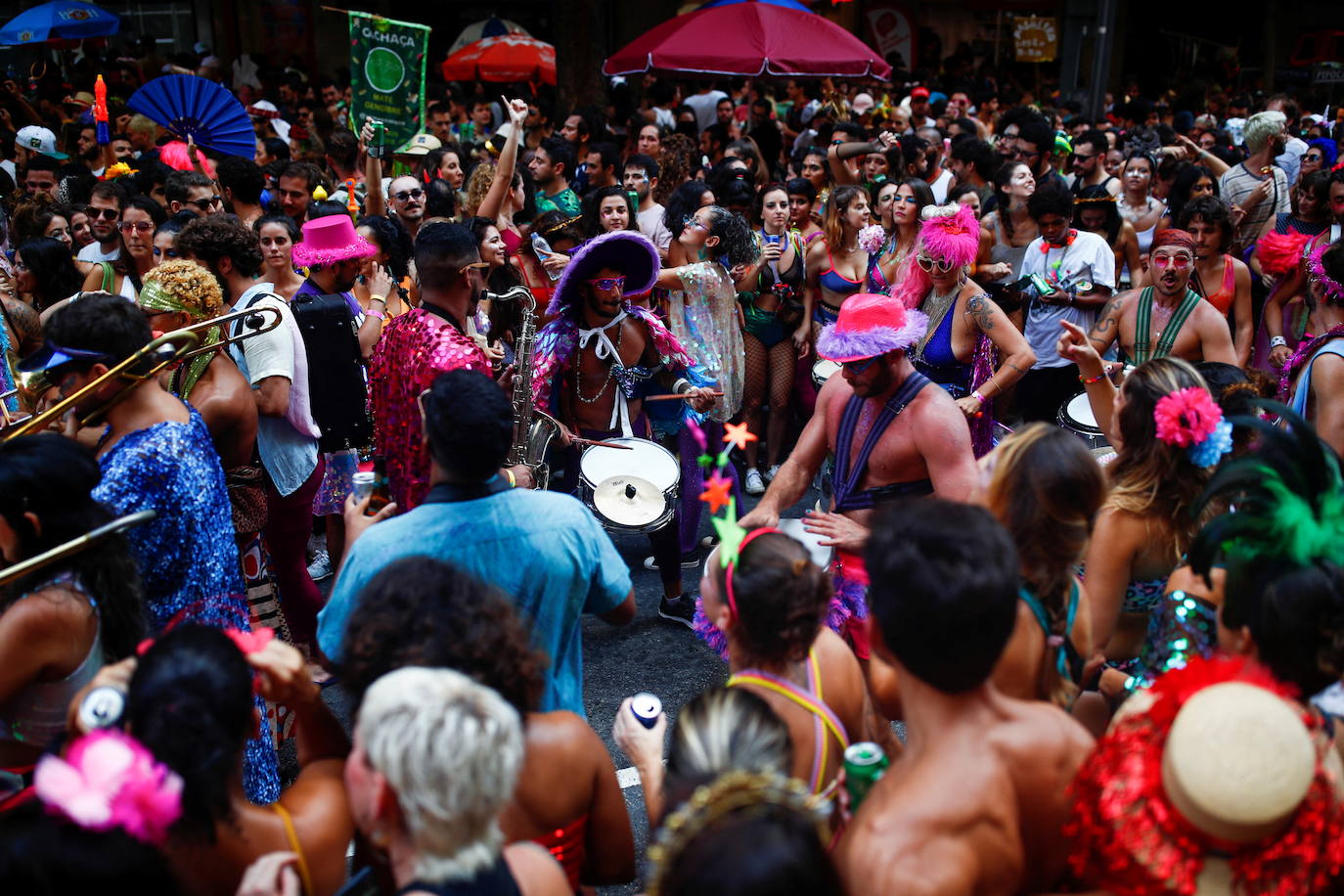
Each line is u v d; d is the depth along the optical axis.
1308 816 1.60
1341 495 2.02
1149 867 1.59
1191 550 2.15
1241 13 24.83
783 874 1.34
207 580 3.10
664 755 3.93
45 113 14.31
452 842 1.59
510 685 2.00
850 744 2.38
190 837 1.75
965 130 11.48
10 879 1.62
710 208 5.65
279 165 7.28
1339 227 6.79
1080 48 20.92
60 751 2.00
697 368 4.97
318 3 20.69
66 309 2.94
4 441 2.57
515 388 4.30
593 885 2.47
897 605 1.72
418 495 3.57
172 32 20.53
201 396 3.68
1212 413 2.64
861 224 6.59
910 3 23.38
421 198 6.87
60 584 2.43
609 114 13.19
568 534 2.59
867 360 3.37
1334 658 1.96
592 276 4.70
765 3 10.99
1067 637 2.33
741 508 5.61
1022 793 1.76
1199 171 7.97
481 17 21.69
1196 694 1.62
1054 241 6.44
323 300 4.61
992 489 2.27
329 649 2.51
